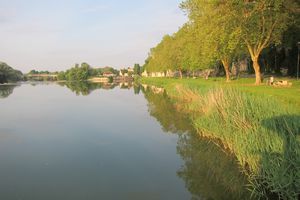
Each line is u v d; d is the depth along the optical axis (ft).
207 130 75.00
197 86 139.85
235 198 45.34
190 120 100.68
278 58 227.61
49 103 173.06
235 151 58.44
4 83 544.62
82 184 50.78
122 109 140.87
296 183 37.68
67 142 79.36
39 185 50.78
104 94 237.45
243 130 57.62
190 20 173.68
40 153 69.62
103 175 55.11
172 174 55.11
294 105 66.03
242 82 157.17
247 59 258.57
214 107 77.66
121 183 51.08
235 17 119.85
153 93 229.45
